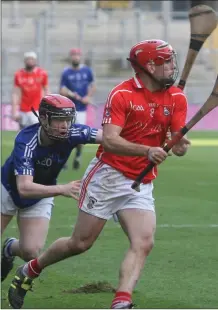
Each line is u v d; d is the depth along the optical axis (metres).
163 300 17.03
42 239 17.05
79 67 45.72
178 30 88.38
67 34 88.56
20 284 16.09
